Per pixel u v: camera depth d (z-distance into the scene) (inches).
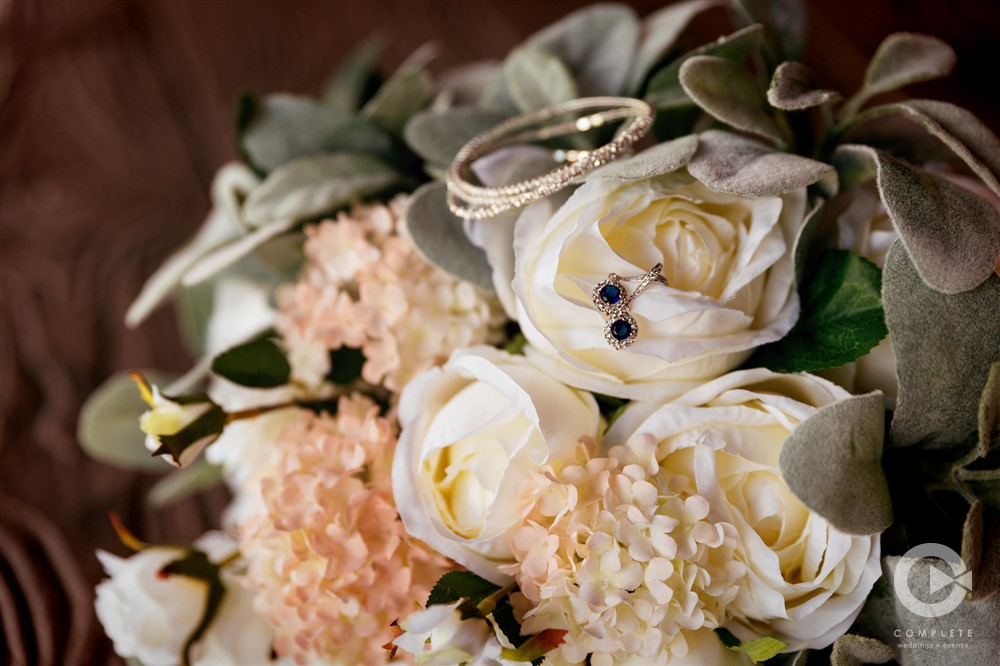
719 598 13.1
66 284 24.9
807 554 13.2
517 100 17.8
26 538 19.8
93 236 26.1
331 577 14.0
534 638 13.1
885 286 13.1
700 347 13.4
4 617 18.3
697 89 14.5
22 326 23.9
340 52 30.4
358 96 23.1
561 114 17.8
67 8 31.2
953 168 16.8
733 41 15.4
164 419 14.6
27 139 28.5
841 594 13.4
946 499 14.4
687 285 13.8
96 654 17.8
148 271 25.1
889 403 14.0
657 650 12.8
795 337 14.3
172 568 15.8
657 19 19.2
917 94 22.4
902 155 15.9
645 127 15.6
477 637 12.7
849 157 14.8
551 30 19.0
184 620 15.8
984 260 13.0
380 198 18.0
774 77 14.3
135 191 27.3
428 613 12.8
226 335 20.5
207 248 18.8
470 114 17.9
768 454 13.3
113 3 31.4
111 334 23.9
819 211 14.4
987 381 12.8
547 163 16.6
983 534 13.0
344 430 15.2
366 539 14.3
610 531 13.0
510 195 15.3
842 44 24.7
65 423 22.0
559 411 13.6
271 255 18.4
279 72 30.1
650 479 13.1
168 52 30.7
